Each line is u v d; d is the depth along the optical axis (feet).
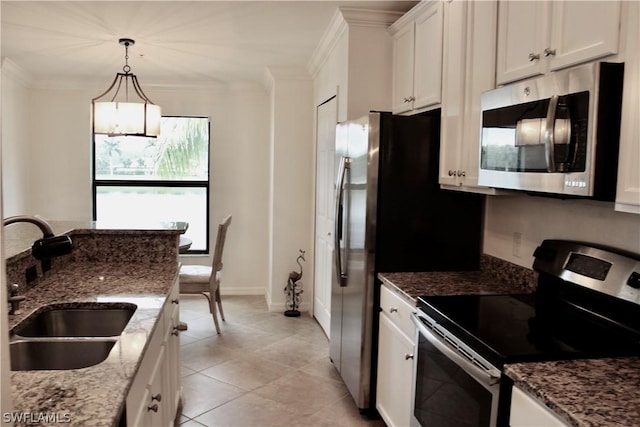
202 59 14.85
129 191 18.63
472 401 5.52
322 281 14.75
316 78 15.74
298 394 10.48
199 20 11.13
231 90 18.62
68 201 18.28
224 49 13.62
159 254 9.76
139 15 10.75
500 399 5.01
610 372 4.82
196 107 18.57
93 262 9.63
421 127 8.95
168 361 7.80
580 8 5.16
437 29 8.73
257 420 9.39
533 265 7.21
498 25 6.77
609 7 4.75
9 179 16.34
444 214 9.17
